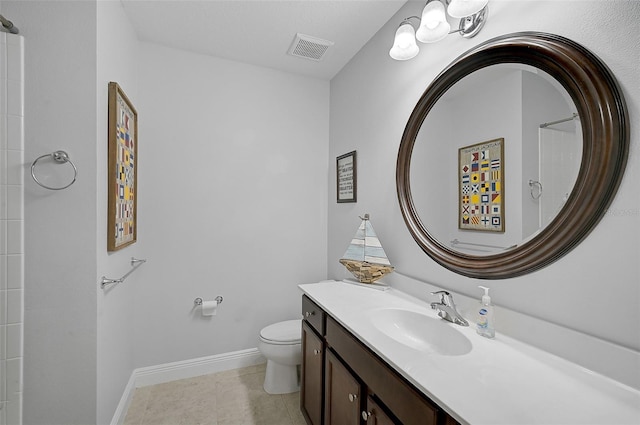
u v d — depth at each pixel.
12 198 1.20
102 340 1.37
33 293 1.23
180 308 2.20
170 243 2.16
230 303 2.35
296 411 1.84
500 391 0.76
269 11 1.77
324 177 2.66
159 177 2.13
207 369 2.27
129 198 1.77
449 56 1.39
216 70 2.29
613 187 0.81
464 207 1.29
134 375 2.04
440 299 1.33
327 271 2.67
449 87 1.37
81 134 1.28
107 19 1.43
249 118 2.40
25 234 1.22
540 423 0.65
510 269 1.07
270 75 2.46
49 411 1.25
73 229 1.27
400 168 1.65
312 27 1.93
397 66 1.76
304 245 2.60
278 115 2.50
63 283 1.26
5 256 1.19
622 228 0.80
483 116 1.20
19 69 1.20
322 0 1.68
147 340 2.11
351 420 1.18
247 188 2.40
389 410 0.97
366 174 2.08
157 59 2.12
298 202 2.57
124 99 1.61
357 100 2.21
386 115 1.86
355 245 1.94
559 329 0.92
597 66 0.84
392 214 1.80
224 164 2.32
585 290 0.88
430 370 0.86
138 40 2.06
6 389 1.20
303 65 2.41
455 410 0.68
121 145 1.59
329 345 1.42
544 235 0.96
